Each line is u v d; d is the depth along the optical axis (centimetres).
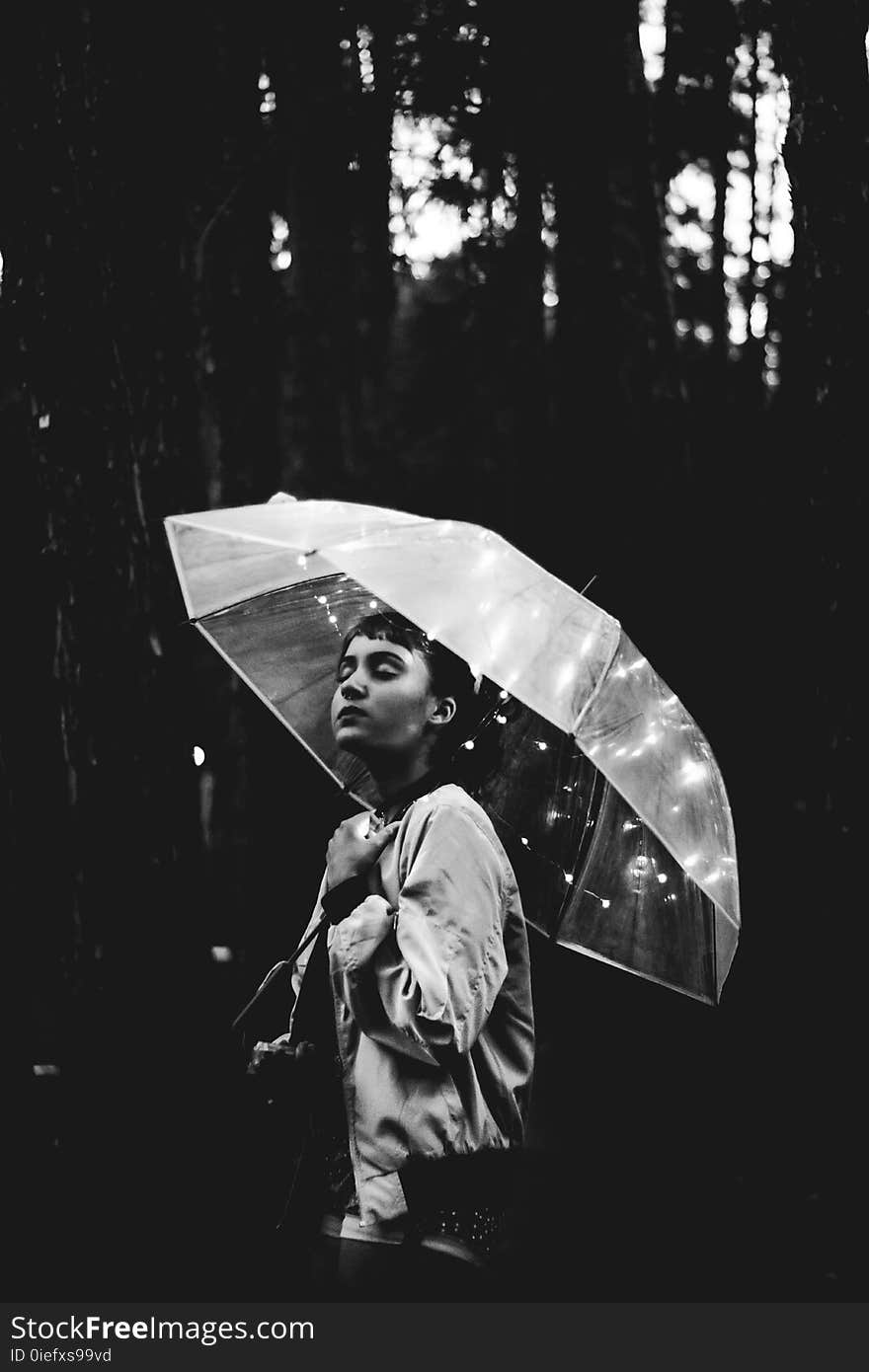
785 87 477
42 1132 413
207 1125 411
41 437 426
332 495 983
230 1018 492
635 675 252
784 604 779
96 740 421
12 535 450
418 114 930
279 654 307
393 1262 228
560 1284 410
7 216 430
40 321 427
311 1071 249
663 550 807
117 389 431
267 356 830
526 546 920
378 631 257
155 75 461
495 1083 244
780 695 761
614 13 824
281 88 908
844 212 458
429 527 261
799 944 529
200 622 307
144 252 445
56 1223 382
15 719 443
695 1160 520
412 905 231
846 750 448
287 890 730
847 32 461
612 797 281
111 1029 408
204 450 823
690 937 275
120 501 429
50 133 429
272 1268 279
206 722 828
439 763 259
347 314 995
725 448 904
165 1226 382
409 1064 234
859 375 455
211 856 828
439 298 1294
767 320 998
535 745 286
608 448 812
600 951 285
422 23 880
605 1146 547
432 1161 230
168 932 423
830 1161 435
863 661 448
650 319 819
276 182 976
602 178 818
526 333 971
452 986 225
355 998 230
